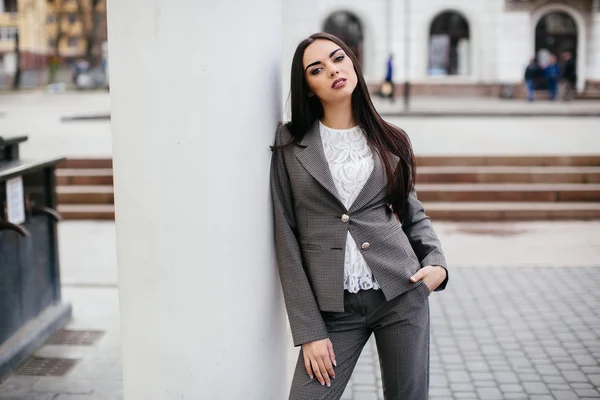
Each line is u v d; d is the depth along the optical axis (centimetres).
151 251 213
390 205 235
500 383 400
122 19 206
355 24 2673
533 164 962
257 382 228
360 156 229
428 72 2705
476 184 935
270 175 227
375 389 393
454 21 2664
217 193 211
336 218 222
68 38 4203
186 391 220
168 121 207
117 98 212
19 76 3641
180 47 204
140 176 211
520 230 816
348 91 224
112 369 425
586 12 2591
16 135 473
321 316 223
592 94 2442
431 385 398
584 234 791
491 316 513
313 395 221
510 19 2606
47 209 481
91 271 658
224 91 208
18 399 385
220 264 215
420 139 1226
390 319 227
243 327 221
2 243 430
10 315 440
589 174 926
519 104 2192
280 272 225
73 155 1041
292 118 231
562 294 564
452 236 788
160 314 216
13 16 4091
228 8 206
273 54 222
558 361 430
